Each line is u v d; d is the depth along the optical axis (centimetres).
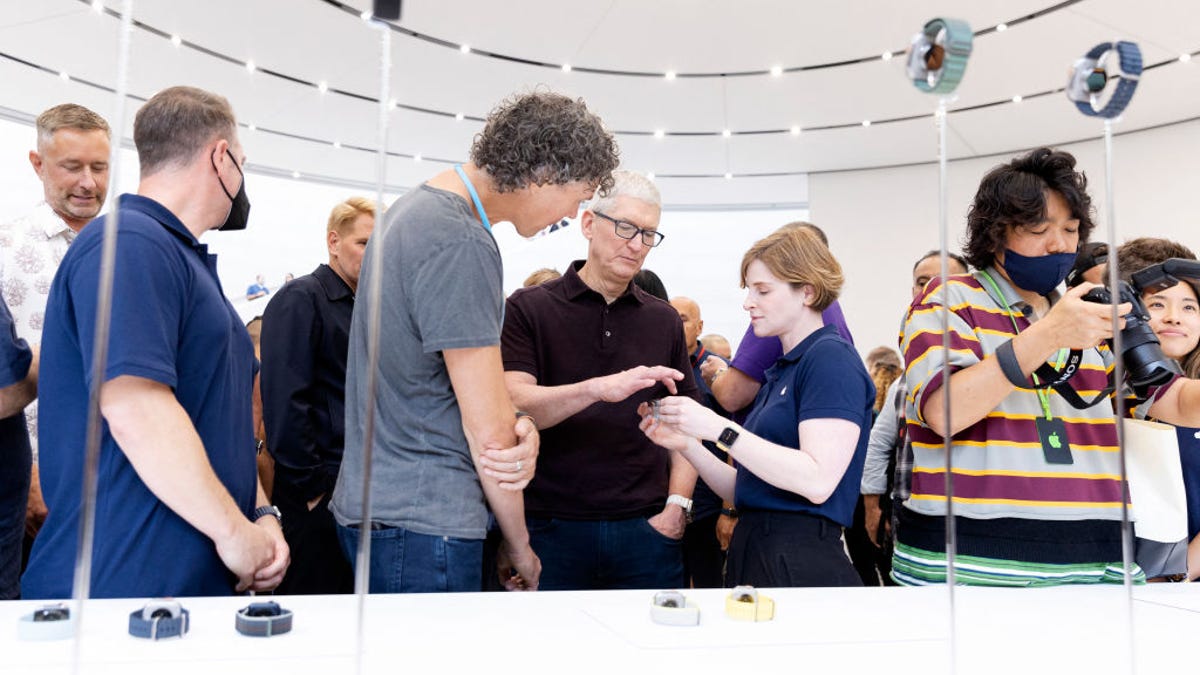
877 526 288
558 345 176
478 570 127
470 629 95
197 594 110
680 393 187
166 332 107
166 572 108
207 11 450
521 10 459
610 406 174
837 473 134
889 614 108
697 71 533
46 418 111
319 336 199
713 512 255
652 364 180
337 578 190
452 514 123
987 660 88
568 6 455
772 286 149
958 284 140
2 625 90
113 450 107
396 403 124
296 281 204
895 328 723
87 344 103
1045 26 473
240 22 462
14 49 486
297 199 725
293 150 661
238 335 125
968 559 131
